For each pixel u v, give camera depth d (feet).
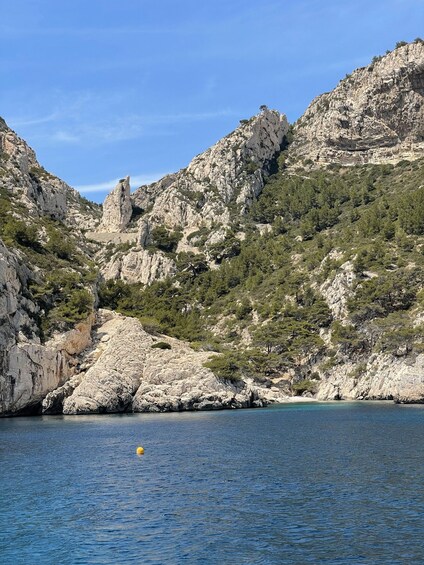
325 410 362.33
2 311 336.70
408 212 617.62
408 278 500.74
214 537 110.73
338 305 523.29
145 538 111.14
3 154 627.46
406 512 121.80
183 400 359.87
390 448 197.67
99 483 154.20
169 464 178.29
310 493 138.72
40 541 110.83
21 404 338.95
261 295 606.96
